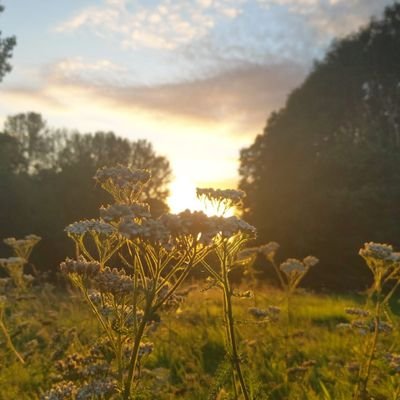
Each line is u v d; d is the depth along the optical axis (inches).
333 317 509.4
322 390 255.9
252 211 1817.2
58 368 181.8
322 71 2130.9
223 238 138.7
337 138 1866.4
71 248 1528.1
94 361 181.8
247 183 2076.8
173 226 133.8
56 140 2628.0
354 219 1533.0
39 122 2628.0
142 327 135.0
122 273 156.0
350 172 1668.3
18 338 325.1
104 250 159.8
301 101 2124.8
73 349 255.1
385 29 2049.7
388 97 1999.3
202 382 257.3
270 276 1540.4
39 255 1529.3
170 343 328.2
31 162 2600.9
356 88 2038.6
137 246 137.1
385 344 292.7
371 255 233.6
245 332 339.6
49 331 350.0
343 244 1529.3
